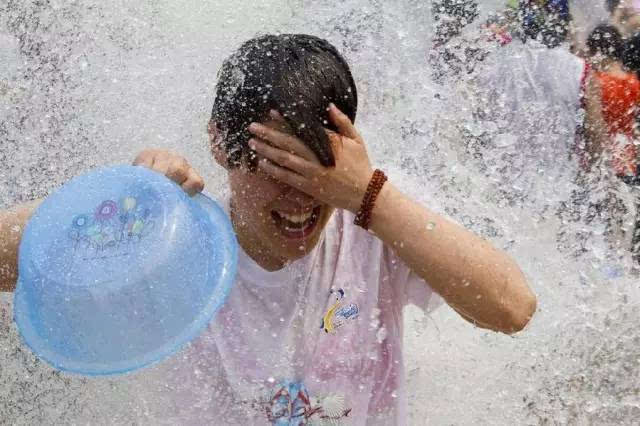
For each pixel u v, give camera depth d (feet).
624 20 11.23
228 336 6.57
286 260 6.40
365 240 6.65
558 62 10.62
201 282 5.81
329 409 6.68
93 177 5.99
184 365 6.77
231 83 6.08
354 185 6.02
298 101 5.83
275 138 5.85
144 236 5.65
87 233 5.70
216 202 6.49
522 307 6.41
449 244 6.15
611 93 10.29
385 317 6.72
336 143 5.98
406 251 6.17
